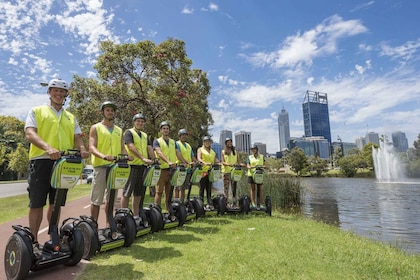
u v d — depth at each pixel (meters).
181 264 3.58
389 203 15.34
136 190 5.18
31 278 3.13
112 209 4.19
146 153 5.29
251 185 7.96
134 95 11.44
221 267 3.50
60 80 3.58
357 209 13.20
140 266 3.49
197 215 6.73
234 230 5.58
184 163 6.32
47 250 3.26
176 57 11.53
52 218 3.30
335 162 64.31
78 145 3.74
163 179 5.80
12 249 3.10
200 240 4.77
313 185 29.95
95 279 3.08
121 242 4.17
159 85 11.41
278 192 13.76
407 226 9.34
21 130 50.50
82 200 11.98
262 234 5.29
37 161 3.29
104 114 4.45
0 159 38.75
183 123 11.78
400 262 4.02
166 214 5.80
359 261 3.88
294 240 4.89
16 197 14.16
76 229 3.48
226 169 8.02
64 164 3.09
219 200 7.41
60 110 3.65
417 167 44.09
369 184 30.67
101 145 4.31
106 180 4.24
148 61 10.89
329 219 10.64
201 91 15.51
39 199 3.28
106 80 11.17
